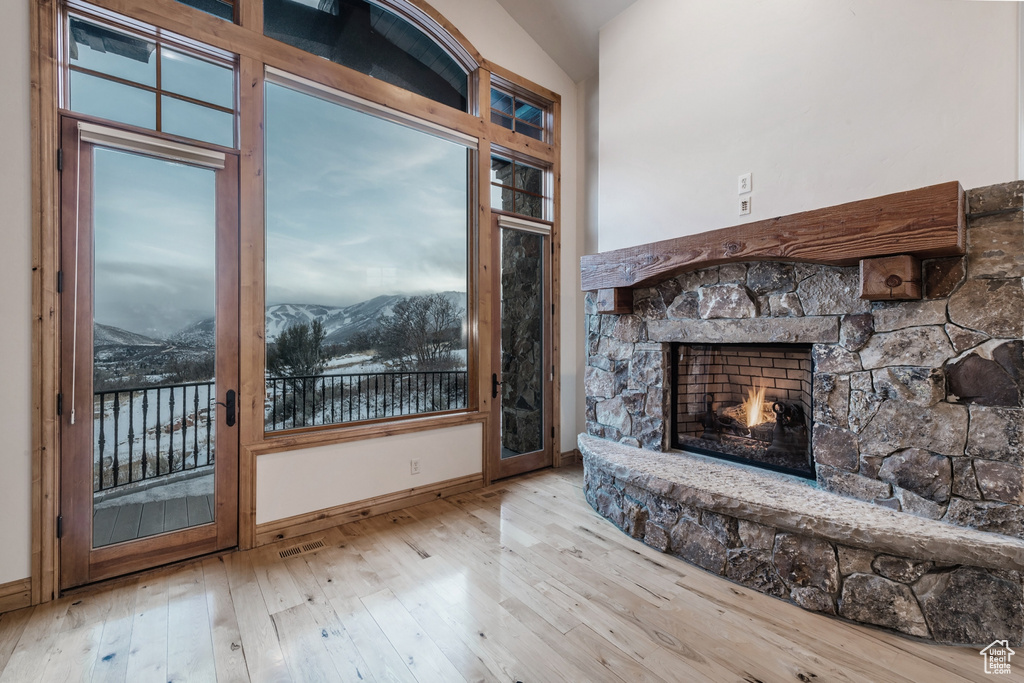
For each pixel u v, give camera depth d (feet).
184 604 6.24
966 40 5.90
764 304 7.66
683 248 8.23
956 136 5.98
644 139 10.00
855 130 6.88
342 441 9.00
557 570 7.16
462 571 7.12
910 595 5.50
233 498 7.88
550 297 12.90
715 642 5.45
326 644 5.40
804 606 6.13
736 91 8.36
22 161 6.18
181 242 7.51
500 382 11.76
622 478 8.30
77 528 6.64
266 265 8.73
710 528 7.11
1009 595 5.07
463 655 5.22
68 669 4.97
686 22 9.20
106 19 6.97
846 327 6.70
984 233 5.52
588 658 5.17
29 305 6.25
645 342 9.62
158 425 7.31
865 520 5.82
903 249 5.67
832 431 6.84
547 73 12.78
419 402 10.66
